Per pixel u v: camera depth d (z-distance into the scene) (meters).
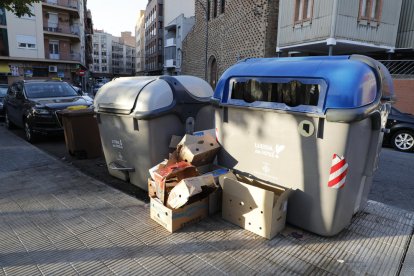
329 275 2.65
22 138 8.80
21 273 2.62
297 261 2.83
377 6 13.24
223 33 21.58
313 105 2.96
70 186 4.59
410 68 13.29
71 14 40.38
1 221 3.52
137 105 4.09
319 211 3.11
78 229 3.35
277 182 3.36
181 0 51.25
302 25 14.18
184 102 4.31
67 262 2.78
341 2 12.44
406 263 2.83
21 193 4.32
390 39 13.85
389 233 3.35
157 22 61.41
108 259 2.83
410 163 6.91
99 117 4.82
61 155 6.66
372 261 2.85
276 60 3.51
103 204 3.97
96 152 6.36
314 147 3.00
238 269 2.71
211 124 4.82
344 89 2.77
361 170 3.29
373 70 3.01
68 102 8.22
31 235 3.22
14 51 34.53
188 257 2.87
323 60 3.11
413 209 4.28
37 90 8.85
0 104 11.94
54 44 38.47
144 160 4.24
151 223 3.49
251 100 3.49
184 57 29.64
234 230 3.34
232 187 3.38
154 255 2.90
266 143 3.38
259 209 3.18
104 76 131.25
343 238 3.23
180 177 3.50
